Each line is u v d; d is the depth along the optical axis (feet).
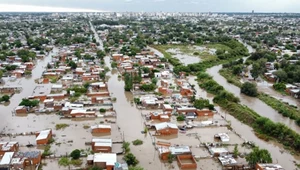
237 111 353.51
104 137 282.36
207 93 436.35
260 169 221.87
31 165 230.27
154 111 354.33
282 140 284.00
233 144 273.95
